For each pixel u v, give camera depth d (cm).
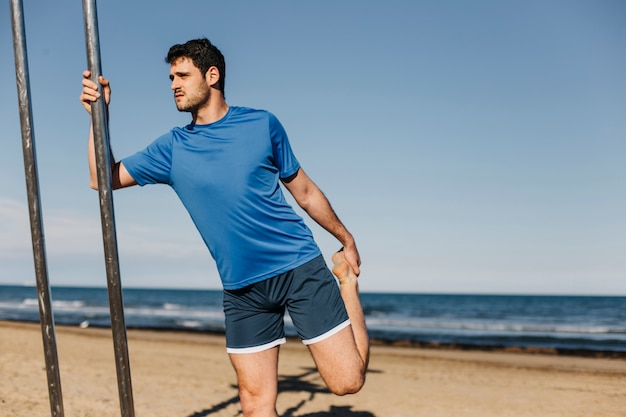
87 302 6394
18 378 782
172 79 297
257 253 296
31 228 278
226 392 808
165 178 305
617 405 783
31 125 275
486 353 1642
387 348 1803
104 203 269
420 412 713
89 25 269
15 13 274
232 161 289
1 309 4644
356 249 340
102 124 270
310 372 1079
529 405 778
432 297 9762
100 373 933
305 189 319
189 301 7112
